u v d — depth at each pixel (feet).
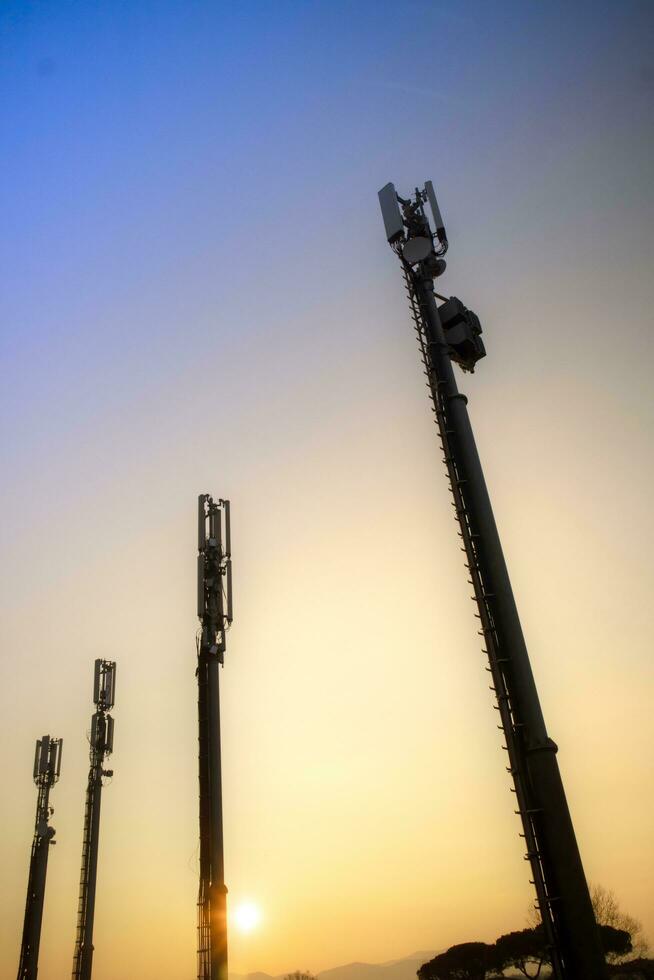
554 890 41.65
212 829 68.74
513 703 46.73
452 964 176.35
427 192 68.28
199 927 65.16
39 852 124.16
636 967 145.69
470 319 63.52
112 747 124.36
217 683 76.59
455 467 55.57
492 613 49.83
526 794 44.34
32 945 116.37
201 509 87.61
